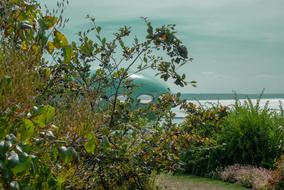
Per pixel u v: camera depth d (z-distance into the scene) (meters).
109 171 5.91
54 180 3.93
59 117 4.50
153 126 6.74
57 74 6.04
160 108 7.09
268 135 13.60
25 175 3.75
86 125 4.45
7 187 3.24
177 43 7.10
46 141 3.94
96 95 6.03
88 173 5.47
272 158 13.43
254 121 13.64
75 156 3.91
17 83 3.83
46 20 4.87
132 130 6.59
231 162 13.36
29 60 4.25
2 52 4.20
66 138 4.25
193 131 7.23
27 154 3.37
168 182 10.71
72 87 6.27
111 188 5.99
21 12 4.87
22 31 4.68
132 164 5.98
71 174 4.79
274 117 14.10
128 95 7.09
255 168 12.57
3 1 4.77
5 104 3.62
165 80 7.16
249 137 13.53
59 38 4.86
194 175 12.55
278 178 10.59
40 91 5.16
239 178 11.84
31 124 3.51
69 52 4.91
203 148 7.31
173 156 6.44
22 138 3.49
